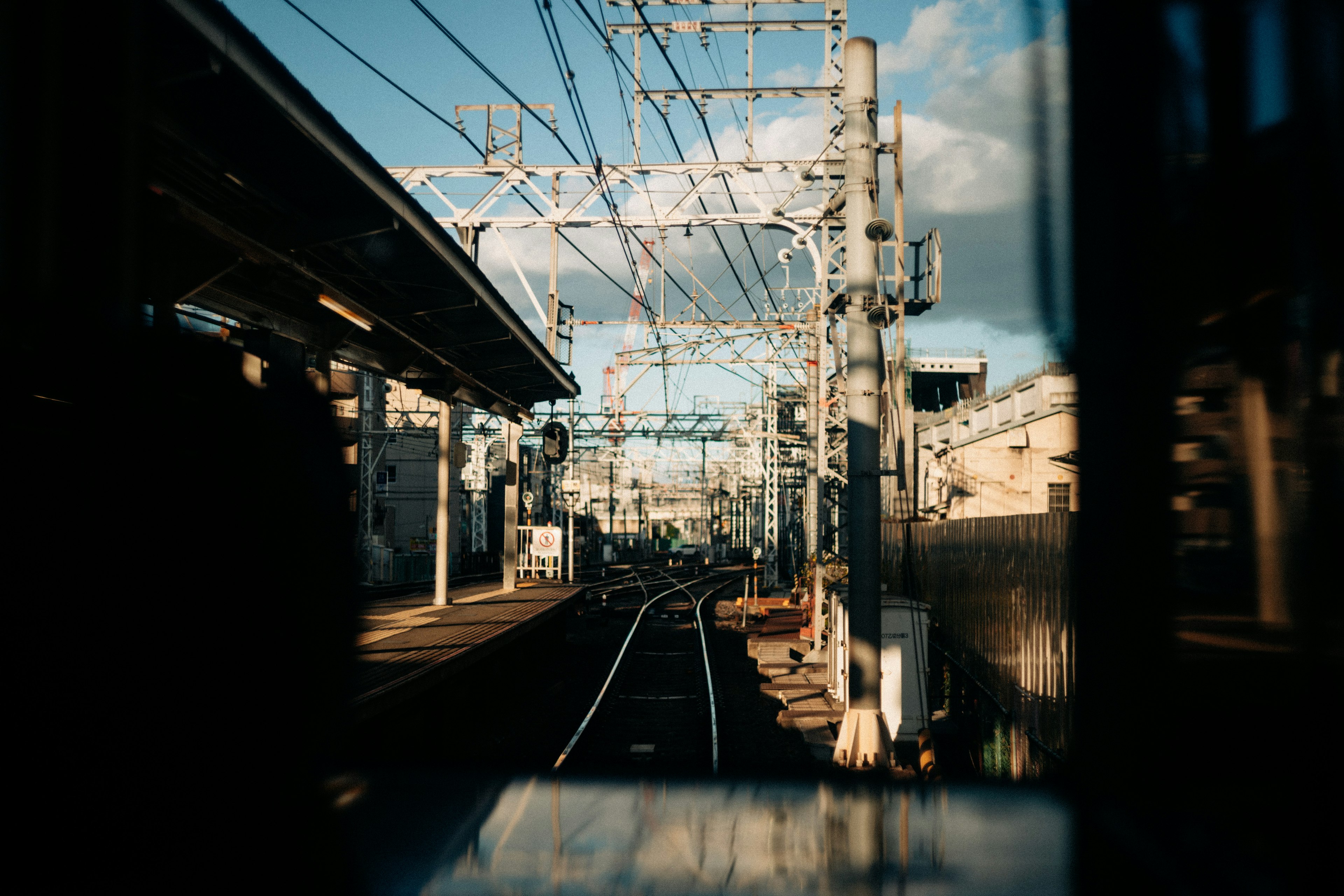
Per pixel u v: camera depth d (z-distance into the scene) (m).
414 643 10.97
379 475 33.88
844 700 11.69
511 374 20.39
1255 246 2.60
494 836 4.72
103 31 4.08
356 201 8.51
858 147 8.38
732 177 18.58
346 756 5.78
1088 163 3.18
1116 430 3.19
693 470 74.25
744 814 5.34
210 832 3.96
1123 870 3.13
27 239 3.75
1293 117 2.55
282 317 10.60
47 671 3.59
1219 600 2.73
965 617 11.14
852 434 8.30
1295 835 2.43
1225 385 2.72
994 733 9.09
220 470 4.31
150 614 3.95
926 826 4.94
